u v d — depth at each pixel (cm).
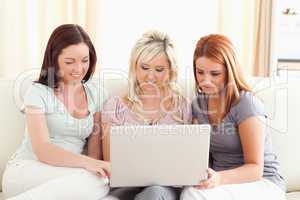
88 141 192
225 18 256
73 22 253
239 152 179
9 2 245
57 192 152
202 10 260
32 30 253
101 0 248
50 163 170
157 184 155
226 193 154
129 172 152
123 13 258
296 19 284
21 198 149
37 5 251
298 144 195
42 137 174
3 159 193
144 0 259
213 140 180
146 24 260
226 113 178
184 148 149
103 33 252
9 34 247
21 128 195
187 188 158
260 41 257
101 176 162
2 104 195
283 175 193
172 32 261
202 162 151
